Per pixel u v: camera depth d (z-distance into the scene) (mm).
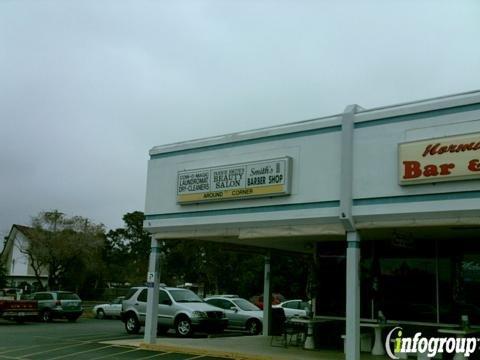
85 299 50188
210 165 16453
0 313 28047
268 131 15219
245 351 15961
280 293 43688
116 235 60688
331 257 18656
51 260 44031
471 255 15977
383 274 17484
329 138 14016
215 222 15977
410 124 12703
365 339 16453
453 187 11875
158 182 17797
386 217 12805
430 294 16469
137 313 22469
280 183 14500
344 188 13328
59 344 17953
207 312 21328
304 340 17719
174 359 14758
